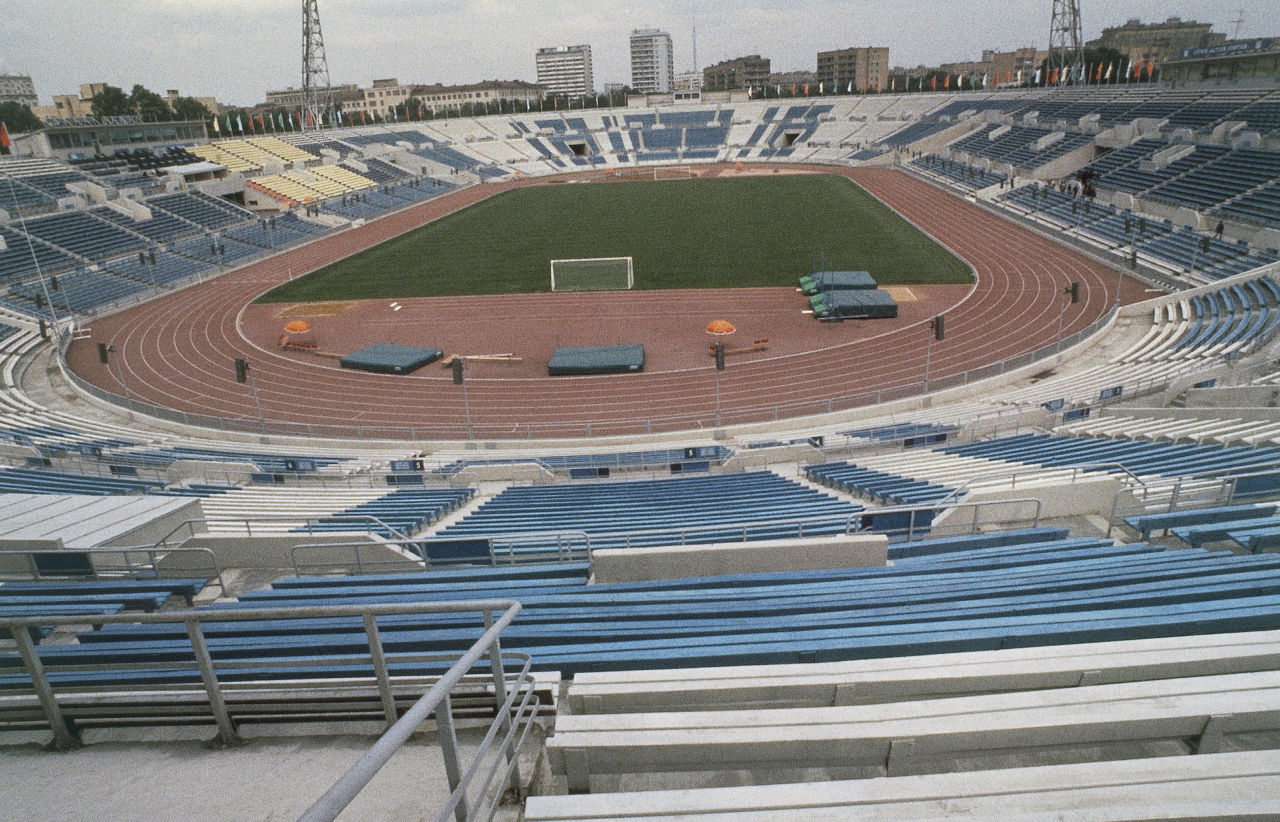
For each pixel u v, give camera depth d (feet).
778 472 71.77
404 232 241.55
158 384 118.83
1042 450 62.69
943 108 377.09
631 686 17.52
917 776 13.67
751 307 144.97
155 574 36.73
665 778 15.78
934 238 196.34
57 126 246.27
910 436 78.84
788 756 15.30
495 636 12.99
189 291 177.37
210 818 14.64
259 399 111.34
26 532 40.04
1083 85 339.98
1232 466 45.65
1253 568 26.58
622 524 49.06
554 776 15.94
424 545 44.21
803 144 403.95
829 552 32.09
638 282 167.32
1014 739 15.26
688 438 91.40
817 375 110.52
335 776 15.71
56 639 29.96
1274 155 168.45
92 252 189.47
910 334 125.29
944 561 31.17
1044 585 25.89
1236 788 13.00
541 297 159.22
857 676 17.48
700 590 27.22
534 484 75.41
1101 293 139.85
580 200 291.99
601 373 114.52
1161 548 31.71
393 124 405.80
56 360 131.75
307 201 270.67
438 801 14.78
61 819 14.76
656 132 440.45
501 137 425.28
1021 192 231.09
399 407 106.52
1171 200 174.29
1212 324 109.29
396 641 22.85
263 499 63.67
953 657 18.19
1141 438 62.23
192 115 462.60
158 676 20.80
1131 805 12.35
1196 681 16.20
